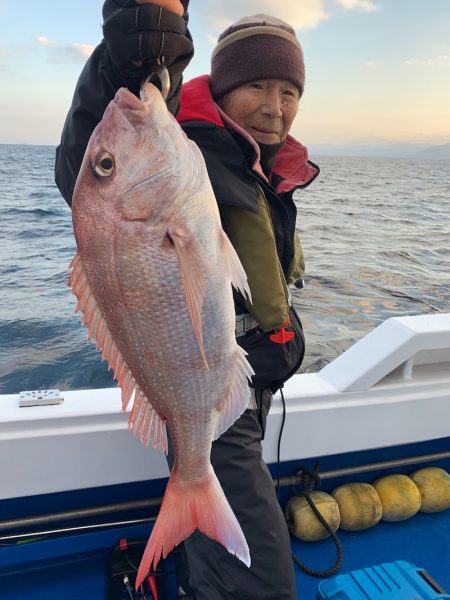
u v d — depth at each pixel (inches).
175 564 78.1
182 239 45.7
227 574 61.1
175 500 51.4
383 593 65.6
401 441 90.9
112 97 50.4
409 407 89.9
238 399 52.0
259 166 63.4
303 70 66.1
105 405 76.4
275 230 68.3
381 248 470.6
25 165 1724.9
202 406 50.5
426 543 88.3
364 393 87.5
